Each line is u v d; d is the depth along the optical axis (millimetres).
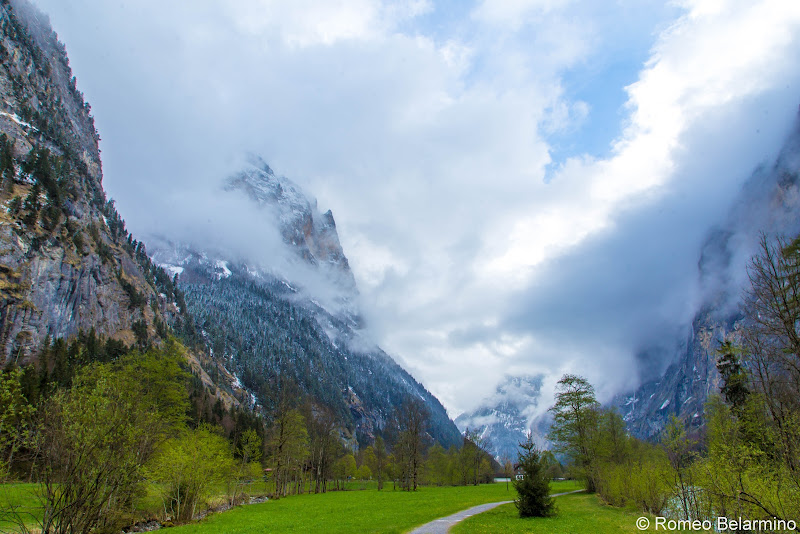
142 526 32281
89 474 18453
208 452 38281
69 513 17719
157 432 29359
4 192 111688
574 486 74688
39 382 53469
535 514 32125
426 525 27938
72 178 146125
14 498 18547
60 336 106438
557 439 56281
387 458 101812
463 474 97500
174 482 35312
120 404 21344
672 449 25625
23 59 172000
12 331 94688
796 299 19469
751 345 25234
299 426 66688
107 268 137125
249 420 118062
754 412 26797
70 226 124125
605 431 58031
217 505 47969
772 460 21422
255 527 30062
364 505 45906
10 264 100688
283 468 66812
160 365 45094
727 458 20578
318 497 60812
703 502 23094
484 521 29594
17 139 136750
